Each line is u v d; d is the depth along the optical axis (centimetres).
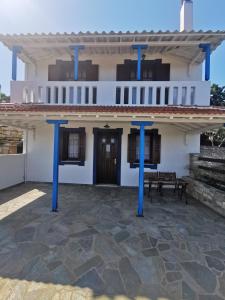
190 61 901
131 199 717
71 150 970
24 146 972
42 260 337
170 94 762
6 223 486
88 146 943
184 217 552
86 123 932
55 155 584
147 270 319
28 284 282
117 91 818
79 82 792
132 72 946
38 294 265
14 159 884
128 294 269
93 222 503
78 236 425
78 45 789
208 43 743
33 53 888
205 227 486
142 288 280
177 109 598
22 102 797
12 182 874
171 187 904
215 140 1758
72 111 549
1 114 569
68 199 702
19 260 336
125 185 928
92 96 796
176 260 347
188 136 912
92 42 783
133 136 920
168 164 920
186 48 816
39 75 972
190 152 914
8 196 724
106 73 948
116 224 494
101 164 960
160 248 385
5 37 749
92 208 610
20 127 877
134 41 771
